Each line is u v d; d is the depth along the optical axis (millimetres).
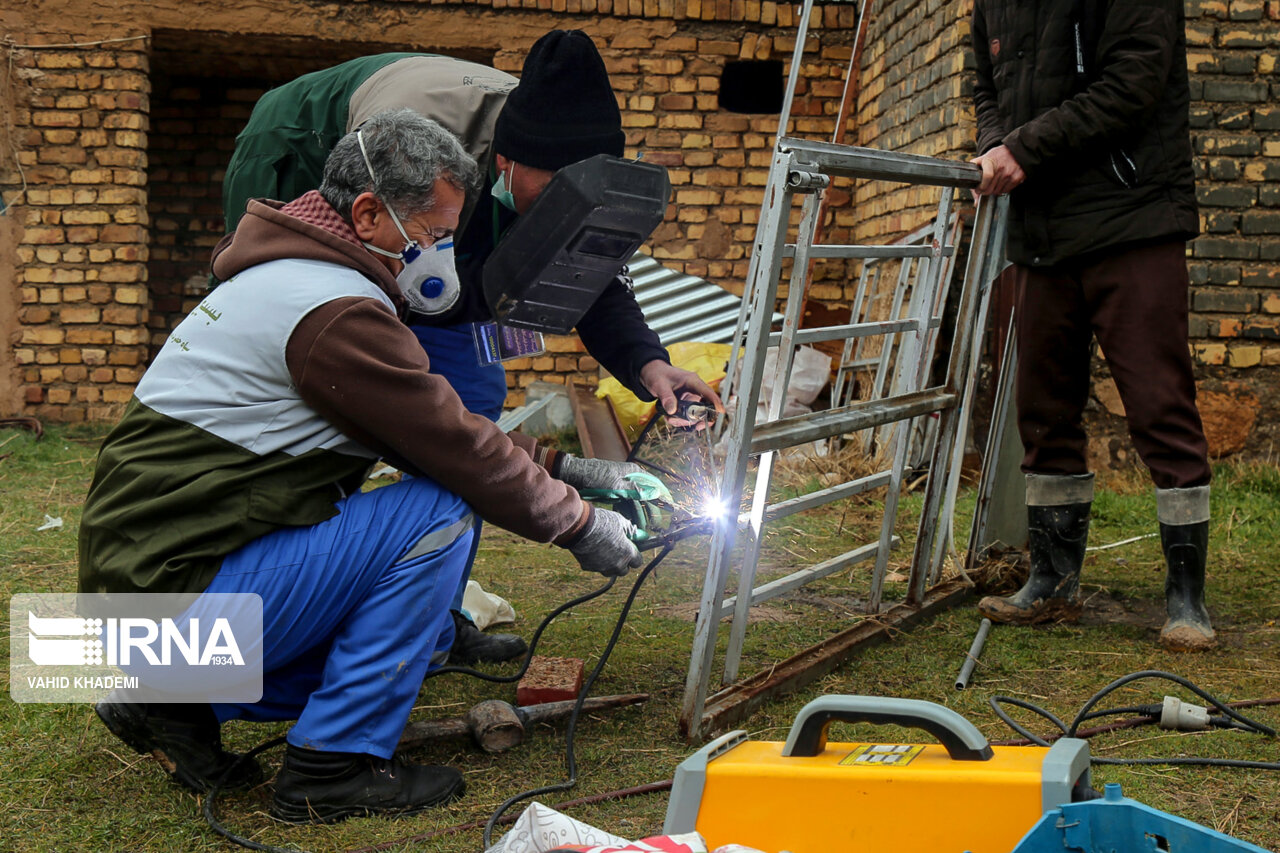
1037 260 3035
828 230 7062
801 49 5492
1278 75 5094
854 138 7129
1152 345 2906
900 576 3742
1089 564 3883
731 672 2553
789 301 2451
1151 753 2229
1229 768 2131
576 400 6316
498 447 1990
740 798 1401
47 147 6863
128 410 1980
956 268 5188
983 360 5145
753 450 2338
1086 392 3195
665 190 2164
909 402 2977
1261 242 5117
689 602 3469
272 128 2521
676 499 2748
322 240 1937
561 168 2203
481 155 2375
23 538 4156
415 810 2004
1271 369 5137
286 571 1892
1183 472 2926
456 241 2457
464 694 2623
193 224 8258
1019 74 3061
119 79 6824
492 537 4465
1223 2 5070
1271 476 4840
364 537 1932
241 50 7230
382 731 1978
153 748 2043
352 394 1858
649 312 6625
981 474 3621
